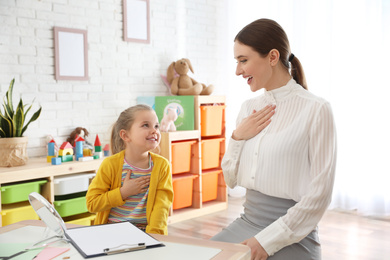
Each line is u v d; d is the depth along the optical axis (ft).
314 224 4.26
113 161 5.33
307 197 4.25
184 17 12.89
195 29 13.20
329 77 11.55
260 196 4.80
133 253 3.23
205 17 13.47
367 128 11.09
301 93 4.74
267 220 4.72
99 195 5.20
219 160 12.23
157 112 11.62
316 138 4.39
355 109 11.23
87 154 9.48
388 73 10.84
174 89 11.79
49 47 9.93
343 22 11.27
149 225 5.13
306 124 4.47
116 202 5.05
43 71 9.85
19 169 7.98
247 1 13.26
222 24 13.97
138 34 11.69
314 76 11.78
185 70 11.85
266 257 4.19
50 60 9.96
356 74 11.16
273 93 4.89
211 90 11.85
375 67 10.93
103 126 11.06
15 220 8.07
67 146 9.08
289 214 4.25
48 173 8.34
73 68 10.34
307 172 4.51
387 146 10.94
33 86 9.69
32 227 4.04
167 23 12.46
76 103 10.48
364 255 8.43
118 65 11.32
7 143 8.21
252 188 4.83
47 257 3.17
